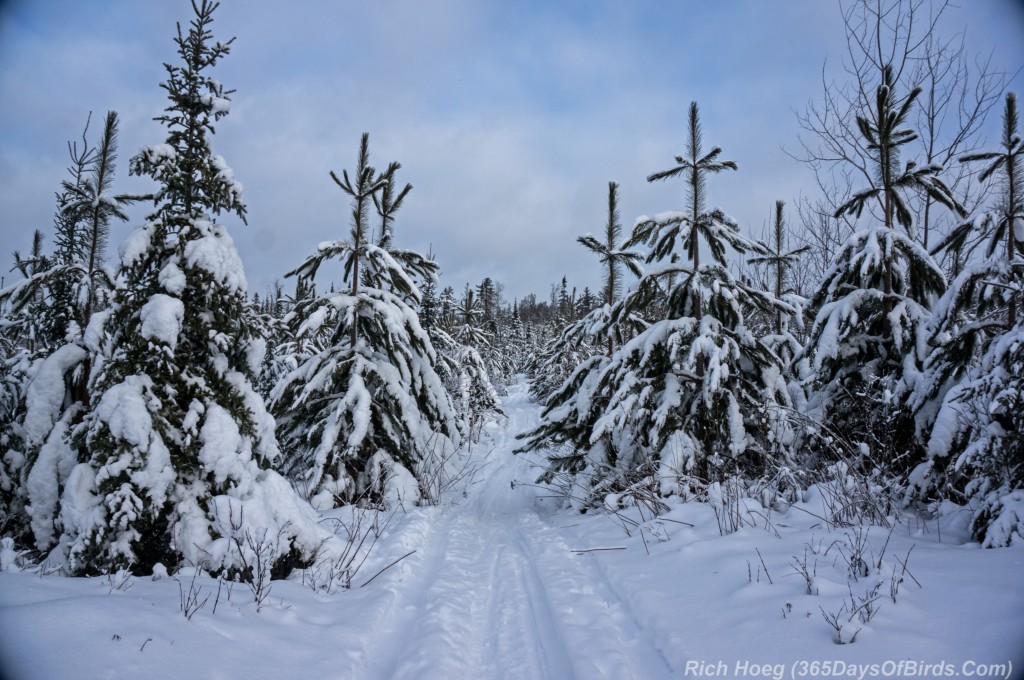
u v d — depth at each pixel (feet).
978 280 19.43
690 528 19.95
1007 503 14.49
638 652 11.80
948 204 25.14
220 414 17.04
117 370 15.89
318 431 28.89
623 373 27.07
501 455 55.67
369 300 29.37
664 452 24.32
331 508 26.91
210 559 15.31
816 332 25.08
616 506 23.99
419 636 13.30
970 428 17.51
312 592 15.70
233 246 18.47
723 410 24.72
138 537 15.07
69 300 23.97
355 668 11.10
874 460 21.33
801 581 13.03
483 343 85.51
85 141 24.32
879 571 12.78
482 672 11.93
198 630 10.54
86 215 24.32
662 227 26.76
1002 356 16.58
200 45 18.45
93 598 10.75
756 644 10.62
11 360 24.02
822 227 48.03
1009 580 11.19
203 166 18.45
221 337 17.46
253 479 17.46
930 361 20.86
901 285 25.05
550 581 16.98
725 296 24.52
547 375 81.97
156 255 17.81
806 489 22.03
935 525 17.51
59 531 16.37
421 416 33.71
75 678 7.98
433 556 21.45
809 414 26.09
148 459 15.23
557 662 11.98
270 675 9.80
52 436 17.33
